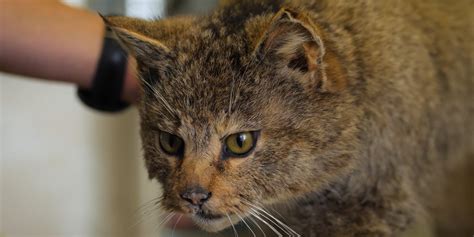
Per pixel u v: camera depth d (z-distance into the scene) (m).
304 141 0.61
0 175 1.02
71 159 1.05
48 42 0.71
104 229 1.06
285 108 0.60
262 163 0.60
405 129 0.64
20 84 1.01
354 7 0.65
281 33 0.59
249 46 0.60
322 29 0.62
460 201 0.76
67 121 1.04
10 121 1.02
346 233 0.63
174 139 0.61
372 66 0.63
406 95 0.64
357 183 0.63
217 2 0.74
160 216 0.76
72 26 0.72
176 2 0.81
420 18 0.67
